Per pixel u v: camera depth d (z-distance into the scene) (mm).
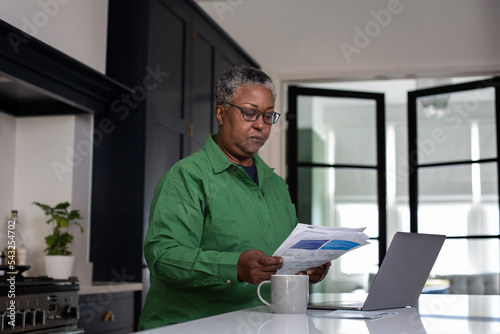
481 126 4238
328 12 4332
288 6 4379
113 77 3039
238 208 1511
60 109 2967
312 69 4301
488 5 4156
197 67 3582
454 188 4332
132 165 2943
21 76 2396
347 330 940
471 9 4176
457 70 4148
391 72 4211
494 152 4172
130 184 2934
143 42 3023
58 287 2262
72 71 2582
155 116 3043
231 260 1257
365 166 4457
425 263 1396
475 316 1199
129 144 2957
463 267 4184
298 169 4391
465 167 4293
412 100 4422
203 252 1298
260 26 4391
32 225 2979
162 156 3119
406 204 7504
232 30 4414
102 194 2965
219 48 3912
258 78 1587
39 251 2951
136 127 2959
